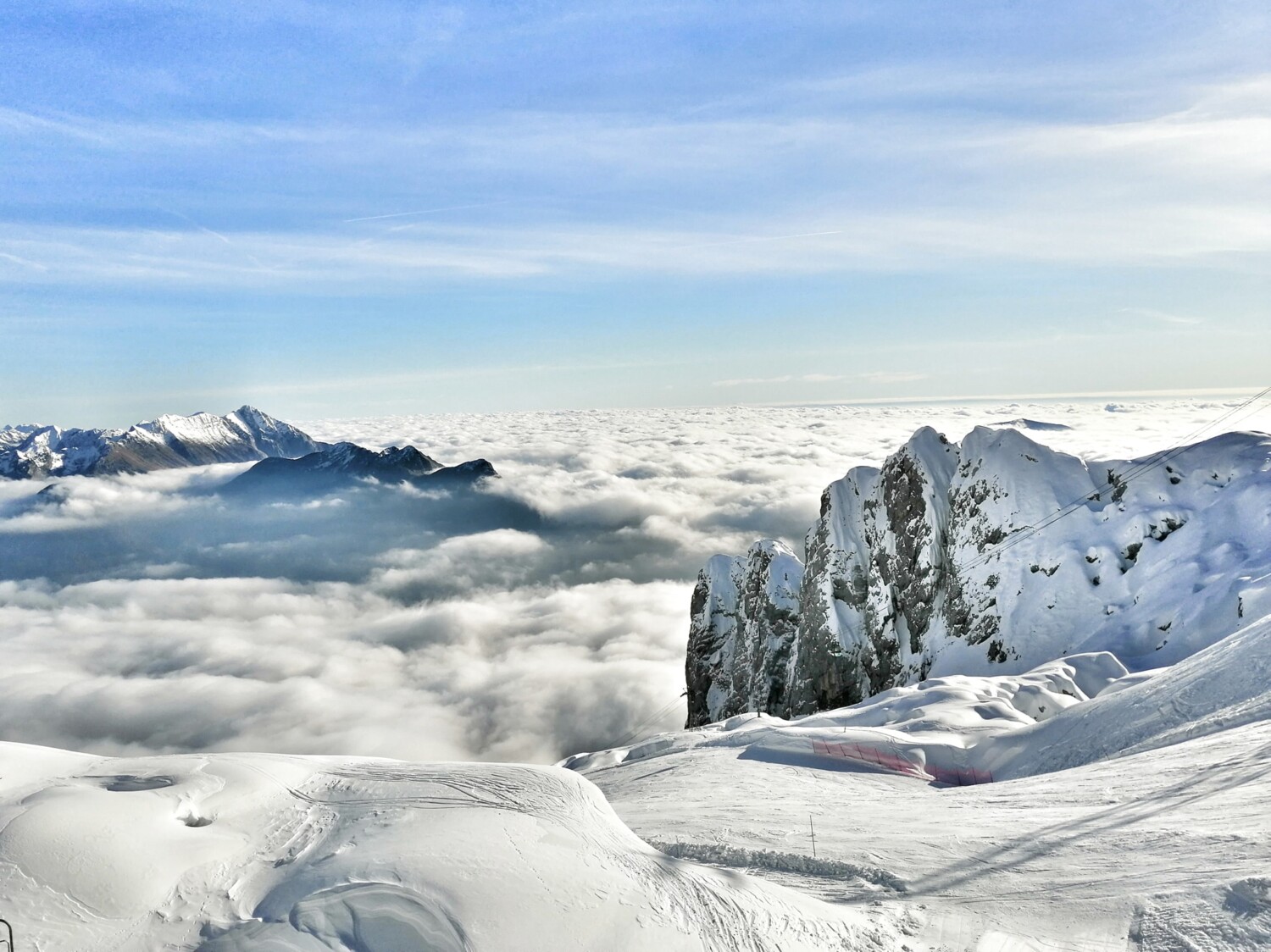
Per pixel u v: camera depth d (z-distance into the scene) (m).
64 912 12.52
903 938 14.70
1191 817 18.38
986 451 79.44
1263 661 30.59
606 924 13.04
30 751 17.94
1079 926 14.45
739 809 27.81
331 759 19.22
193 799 16.08
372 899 12.83
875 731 40.25
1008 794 25.03
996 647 68.69
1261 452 66.62
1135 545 66.81
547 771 18.31
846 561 92.19
